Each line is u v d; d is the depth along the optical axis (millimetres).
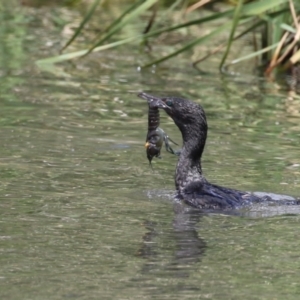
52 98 21656
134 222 13117
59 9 32625
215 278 11008
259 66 26453
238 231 12859
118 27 22609
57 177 15320
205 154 17312
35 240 12180
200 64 26562
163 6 31625
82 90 22719
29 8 32656
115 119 19891
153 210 13781
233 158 17078
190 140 15180
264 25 26328
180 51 23281
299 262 11648
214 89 23422
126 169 16141
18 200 13930
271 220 13414
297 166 16594
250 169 16328
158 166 16531
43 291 10492
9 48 27156
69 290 10547
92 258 11578
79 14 31938
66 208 13641
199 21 22359
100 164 16359
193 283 10859
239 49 28141
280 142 18359
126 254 11750
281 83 24516
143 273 11109
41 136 18078
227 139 18516
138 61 26516
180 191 14773
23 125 18906
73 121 19516
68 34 28984
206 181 14992
